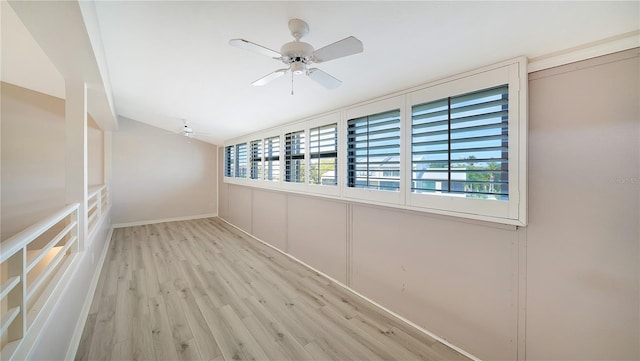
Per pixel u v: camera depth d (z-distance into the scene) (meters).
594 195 1.44
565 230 1.53
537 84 1.62
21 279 1.24
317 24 1.65
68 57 1.93
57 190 4.45
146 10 1.76
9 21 2.39
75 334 2.01
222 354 1.92
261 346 2.01
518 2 1.24
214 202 7.07
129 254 4.04
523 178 1.63
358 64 2.04
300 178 3.72
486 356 1.85
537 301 1.64
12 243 1.15
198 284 3.05
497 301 1.80
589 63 1.43
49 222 1.61
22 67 3.44
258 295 2.80
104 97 2.90
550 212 1.58
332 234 3.21
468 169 1.90
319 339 2.10
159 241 4.76
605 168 1.40
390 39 1.69
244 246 4.54
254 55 2.24
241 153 5.66
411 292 2.33
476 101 1.87
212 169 7.02
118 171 5.75
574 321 1.51
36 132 4.30
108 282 3.06
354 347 2.02
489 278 1.84
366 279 2.76
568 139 1.51
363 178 2.73
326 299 2.74
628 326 1.36
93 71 2.20
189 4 1.65
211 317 2.38
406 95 2.29
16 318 1.23
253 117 4.02
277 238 4.36
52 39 1.68
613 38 1.34
